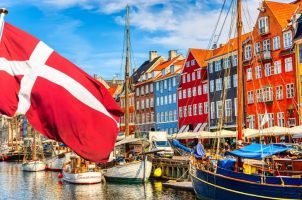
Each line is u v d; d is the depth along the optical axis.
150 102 96.38
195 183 30.47
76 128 8.09
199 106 77.50
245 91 63.19
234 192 25.38
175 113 86.12
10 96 7.85
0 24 7.62
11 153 101.25
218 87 71.62
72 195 37.09
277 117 57.72
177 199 31.55
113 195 35.97
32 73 7.98
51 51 8.17
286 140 51.88
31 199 35.62
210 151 45.31
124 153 51.56
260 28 61.25
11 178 54.41
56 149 80.06
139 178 42.41
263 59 59.75
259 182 24.45
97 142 8.23
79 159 46.00
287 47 56.69
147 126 97.19
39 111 8.00
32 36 8.14
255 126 61.22
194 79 79.50
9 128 148.25
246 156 24.64
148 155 49.53
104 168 46.62
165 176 45.03
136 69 110.44
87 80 8.34
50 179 51.88
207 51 80.56
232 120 67.12
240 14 30.03
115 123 8.43
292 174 24.11
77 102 8.15
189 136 53.84
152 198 32.81
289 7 61.41
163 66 95.25
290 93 56.09
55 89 8.02
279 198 23.14
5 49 7.96
